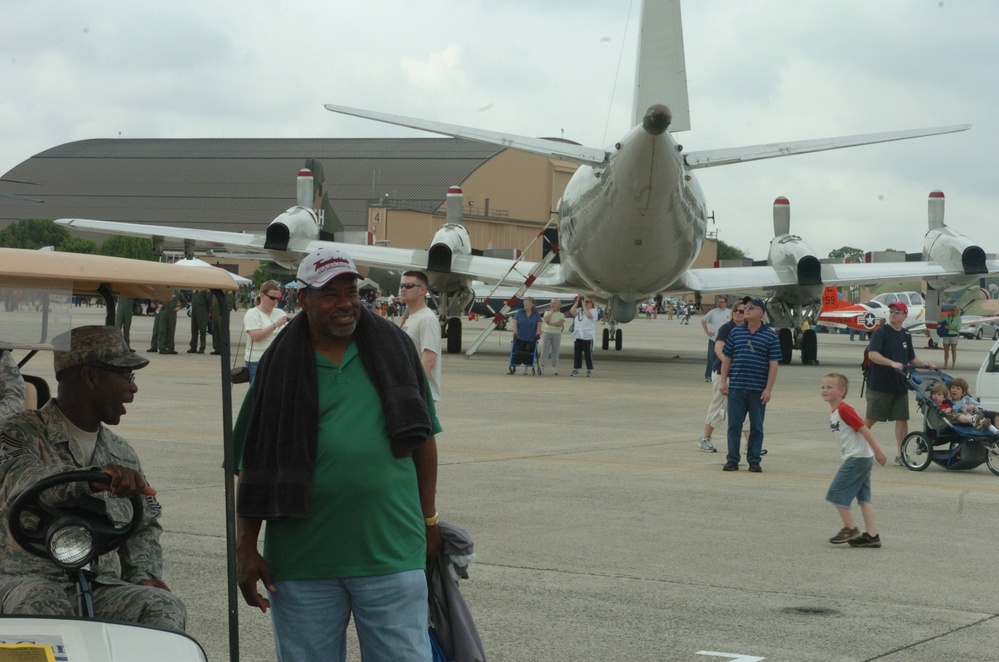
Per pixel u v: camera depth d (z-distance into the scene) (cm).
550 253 3002
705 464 1319
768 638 633
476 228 10450
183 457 1262
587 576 768
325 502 417
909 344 1370
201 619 650
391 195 11338
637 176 2370
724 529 937
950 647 621
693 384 2450
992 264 3291
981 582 769
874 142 2256
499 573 771
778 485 1171
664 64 2538
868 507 878
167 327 3070
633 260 2620
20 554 412
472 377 2570
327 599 427
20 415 431
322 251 417
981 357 3981
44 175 13162
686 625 657
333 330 416
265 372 427
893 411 1360
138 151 13650
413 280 1044
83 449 437
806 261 3075
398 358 430
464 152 12206
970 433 1292
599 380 2538
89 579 422
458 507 1012
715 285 3095
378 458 419
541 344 2677
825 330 7181
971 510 1051
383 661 429
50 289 378
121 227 3262
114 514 432
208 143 13725
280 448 415
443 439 1502
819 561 826
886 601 716
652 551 848
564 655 598
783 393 2328
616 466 1286
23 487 407
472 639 462
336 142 13212
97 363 429
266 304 1471
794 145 2305
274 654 596
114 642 353
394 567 424
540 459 1329
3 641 340
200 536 854
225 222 11800
